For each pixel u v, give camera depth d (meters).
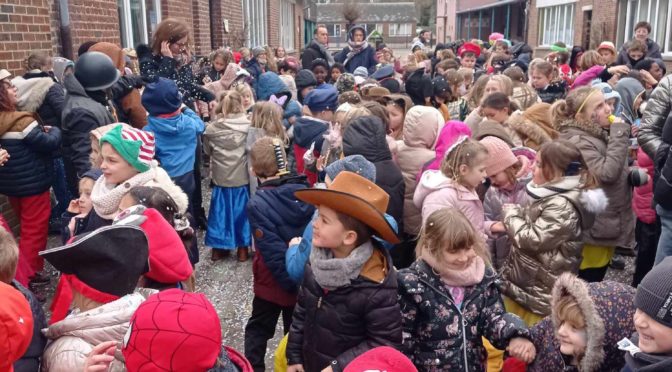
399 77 11.99
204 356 1.67
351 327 2.32
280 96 7.82
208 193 8.01
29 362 1.96
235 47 13.32
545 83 7.10
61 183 5.90
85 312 2.01
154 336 1.63
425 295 2.36
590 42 20.67
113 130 3.03
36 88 5.24
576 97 4.12
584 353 2.11
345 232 2.27
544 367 2.30
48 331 2.03
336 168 3.02
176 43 6.37
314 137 5.42
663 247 3.71
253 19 17.69
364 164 3.03
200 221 6.42
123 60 6.20
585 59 8.54
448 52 11.30
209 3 12.72
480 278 2.37
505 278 3.09
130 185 2.99
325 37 11.82
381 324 2.27
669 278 1.71
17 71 5.40
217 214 5.48
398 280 2.39
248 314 4.50
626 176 4.10
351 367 1.67
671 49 16.23
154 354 1.63
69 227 3.19
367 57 12.09
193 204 6.30
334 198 2.21
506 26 36.59
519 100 5.66
